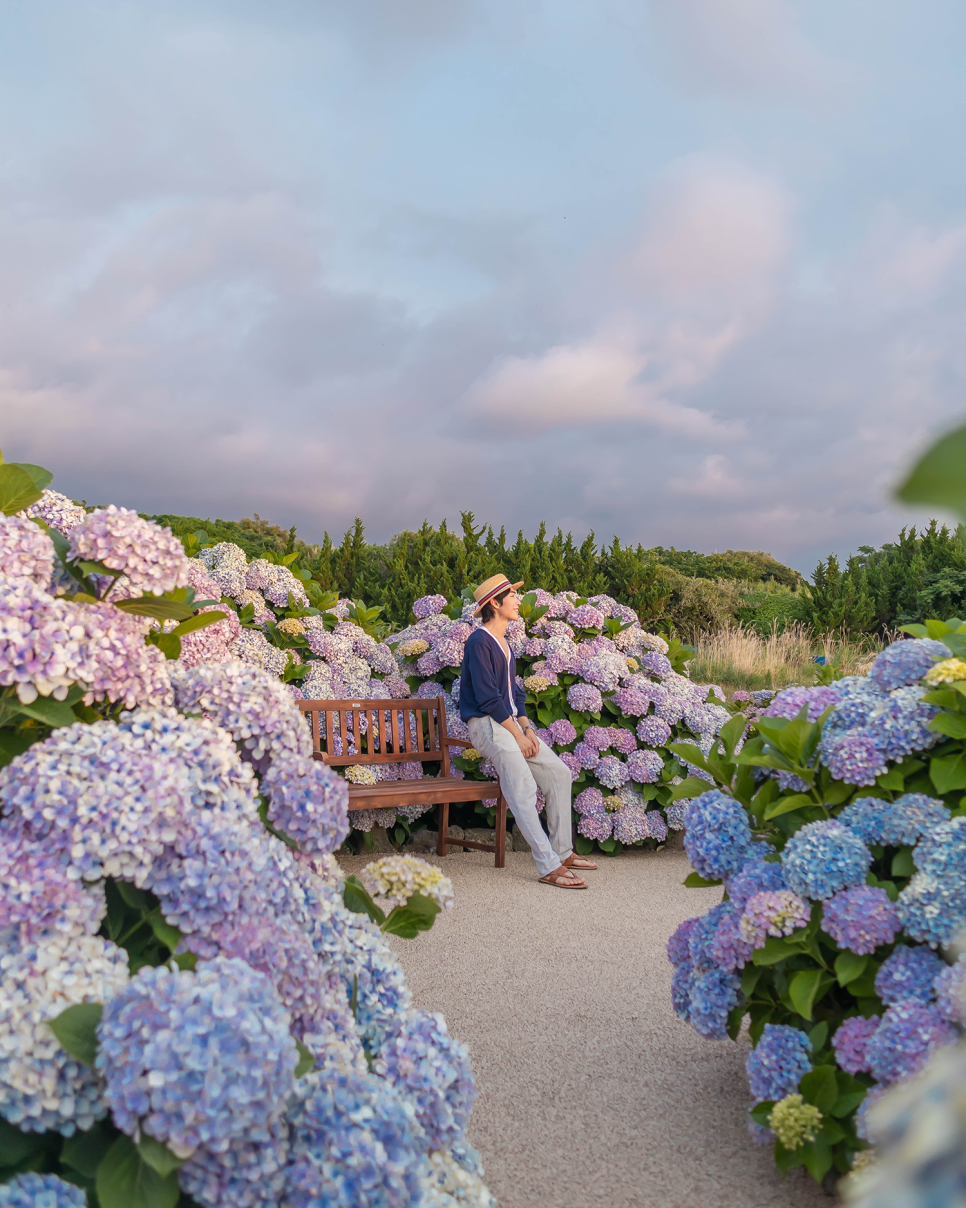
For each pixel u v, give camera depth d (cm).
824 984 235
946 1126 25
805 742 269
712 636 1734
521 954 407
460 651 650
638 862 602
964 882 212
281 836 200
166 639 237
